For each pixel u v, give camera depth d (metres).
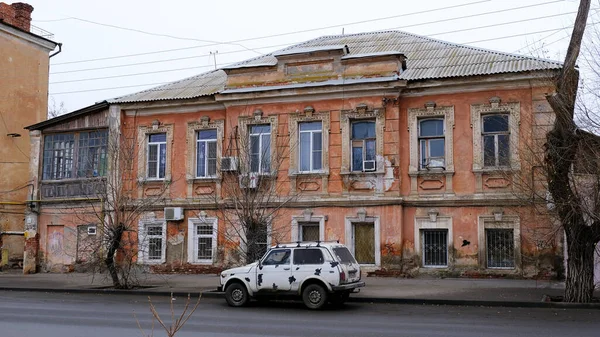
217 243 24.67
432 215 22.09
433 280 21.23
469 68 22.61
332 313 14.59
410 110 22.75
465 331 11.64
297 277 15.33
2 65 32.75
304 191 23.58
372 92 22.97
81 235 27.03
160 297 18.77
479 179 21.69
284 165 23.83
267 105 24.38
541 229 18.70
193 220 25.16
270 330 11.93
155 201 23.22
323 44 28.36
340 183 23.17
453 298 16.47
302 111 23.89
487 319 13.40
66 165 27.80
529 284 19.83
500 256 21.45
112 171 22.91
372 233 22.81
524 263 20.91
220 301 17.41
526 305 15.60
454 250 21.75
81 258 26.94
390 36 28.39
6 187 32.22
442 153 22.47
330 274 15.08
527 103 21.22
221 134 25.23
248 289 15.80
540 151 17.11
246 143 21.08
